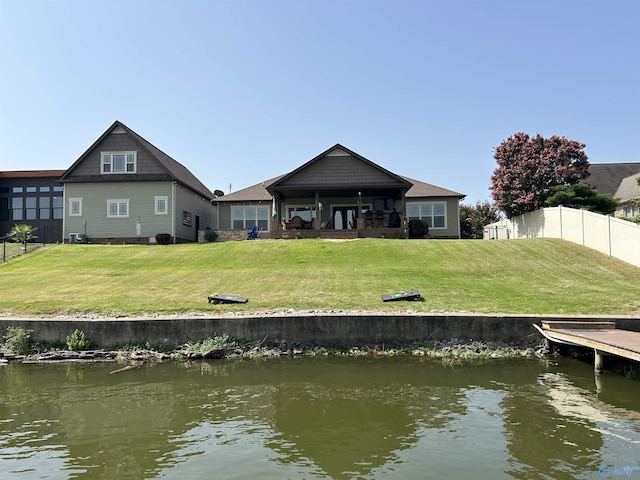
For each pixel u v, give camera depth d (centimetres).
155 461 643
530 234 3036
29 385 1034
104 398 927
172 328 1338
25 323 1362
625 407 836
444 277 1875
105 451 679
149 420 801
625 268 1948
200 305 1540
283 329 1334
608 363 1094
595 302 1502
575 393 918
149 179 3148
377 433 728
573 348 1237
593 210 2953
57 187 3503
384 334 1330
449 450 663
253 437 720
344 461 635
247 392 948
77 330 1343
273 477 592
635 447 668
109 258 2409
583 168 3328
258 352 1285
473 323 1320
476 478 583
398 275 1908
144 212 3156
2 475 608
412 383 997
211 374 1098
